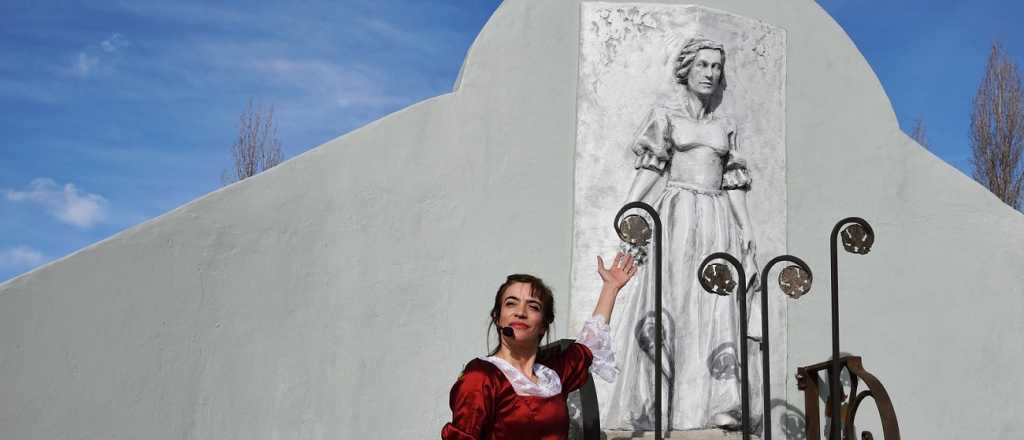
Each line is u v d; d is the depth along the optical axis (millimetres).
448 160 5477
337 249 5180
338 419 5070
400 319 5258
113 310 4637
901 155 6469
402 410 5199
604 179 5645
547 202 5629
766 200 5945
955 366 6363
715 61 5734
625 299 5523
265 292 4988
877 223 6336
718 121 5832
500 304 3820
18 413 4406
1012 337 6508
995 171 14195
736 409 5551
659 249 4953
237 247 4957
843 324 6160
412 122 5434
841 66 6410
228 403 4840
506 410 3580
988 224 6578
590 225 5590
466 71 5609
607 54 5781
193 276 4832
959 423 6309
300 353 5031
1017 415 6430
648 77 5773
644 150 5672
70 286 4562
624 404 5406
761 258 5887
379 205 5301
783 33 6160
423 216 5383
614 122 5707
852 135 6363
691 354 5562
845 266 6219
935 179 6531
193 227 4863
